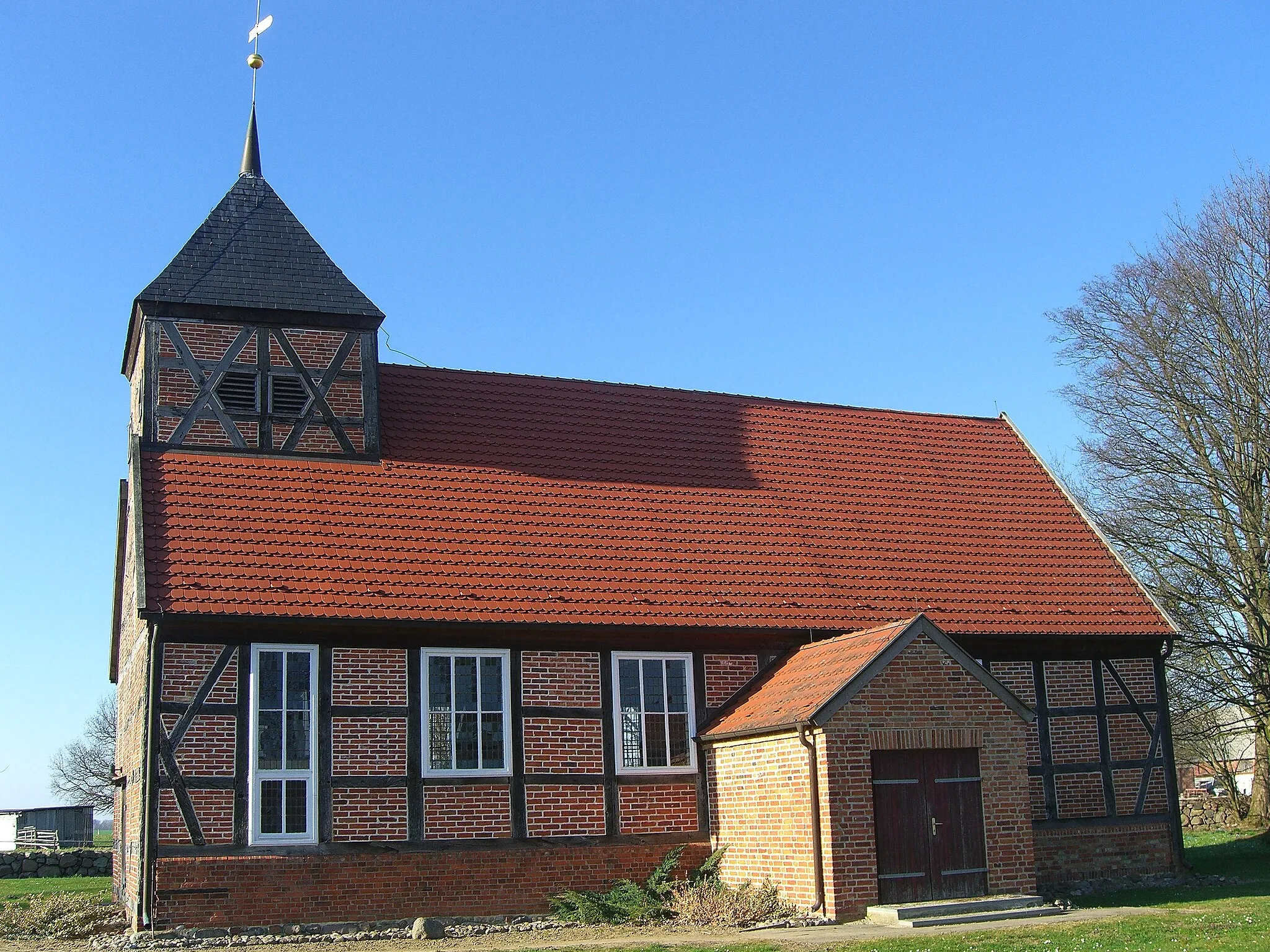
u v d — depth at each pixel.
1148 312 34.88
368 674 19.25
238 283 22.56
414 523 21.41
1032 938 15.88
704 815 20.70
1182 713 35.22
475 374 25.94
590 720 20.36
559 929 18.42
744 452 26.05
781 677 20.86
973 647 23.02
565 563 21.58
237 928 17.69
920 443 28.08
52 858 34.00
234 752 18.27
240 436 21.89
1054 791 23.02
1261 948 14.59
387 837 18.78
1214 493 33.66
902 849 18.42
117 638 26.41
